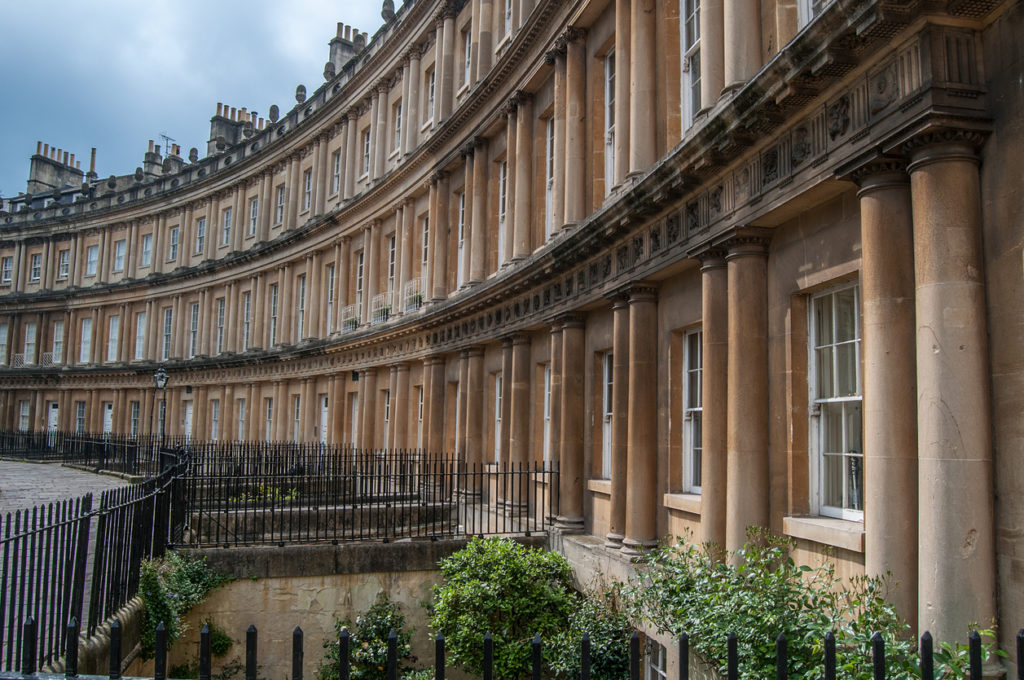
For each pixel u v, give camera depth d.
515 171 19.39
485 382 21.70
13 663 6.68
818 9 8.91
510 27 21.45
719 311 10.23
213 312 47.38
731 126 9.02
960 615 5.87
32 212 62.75
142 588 10.36
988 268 6.24
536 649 3.72
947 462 6.05
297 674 3.69
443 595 12.11
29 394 59.44
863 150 7.17
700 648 7.40
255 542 13.57
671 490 12.05
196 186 49.06
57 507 7.16
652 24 13.14
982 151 6.40
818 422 8.98
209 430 46.47
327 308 37.31
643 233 12.52
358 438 31.50
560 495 15.47
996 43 6.33
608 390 15.14
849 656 5.60
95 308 56.28
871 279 7.11
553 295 16.50
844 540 7.67
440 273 24.81
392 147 31.67
